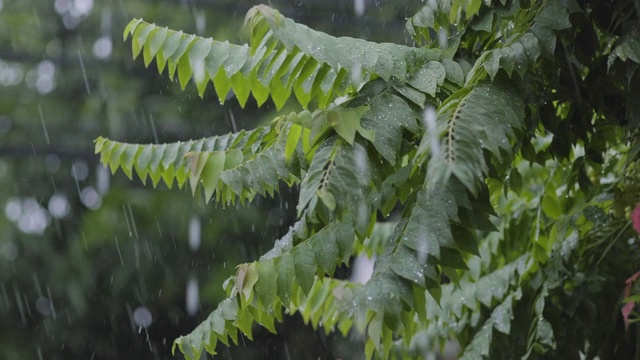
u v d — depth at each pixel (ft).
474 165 12.41
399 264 13.04
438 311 19.94
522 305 19.08
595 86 17.34
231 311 15.69
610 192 19.10
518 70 14.60
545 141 21.20
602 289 18.94
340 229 14.26
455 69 15.24
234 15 43.96
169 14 44.39
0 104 46.65
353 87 14.69
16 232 45.32
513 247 20.75
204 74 15.49
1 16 47.26
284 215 43.80
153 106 44.83
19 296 45.14
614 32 16.75
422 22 16.46
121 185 45.14
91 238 44.70
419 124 14.29
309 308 19.75
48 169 46.93
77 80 46.60
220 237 43.70
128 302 45.19
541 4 16.12
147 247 44.14
